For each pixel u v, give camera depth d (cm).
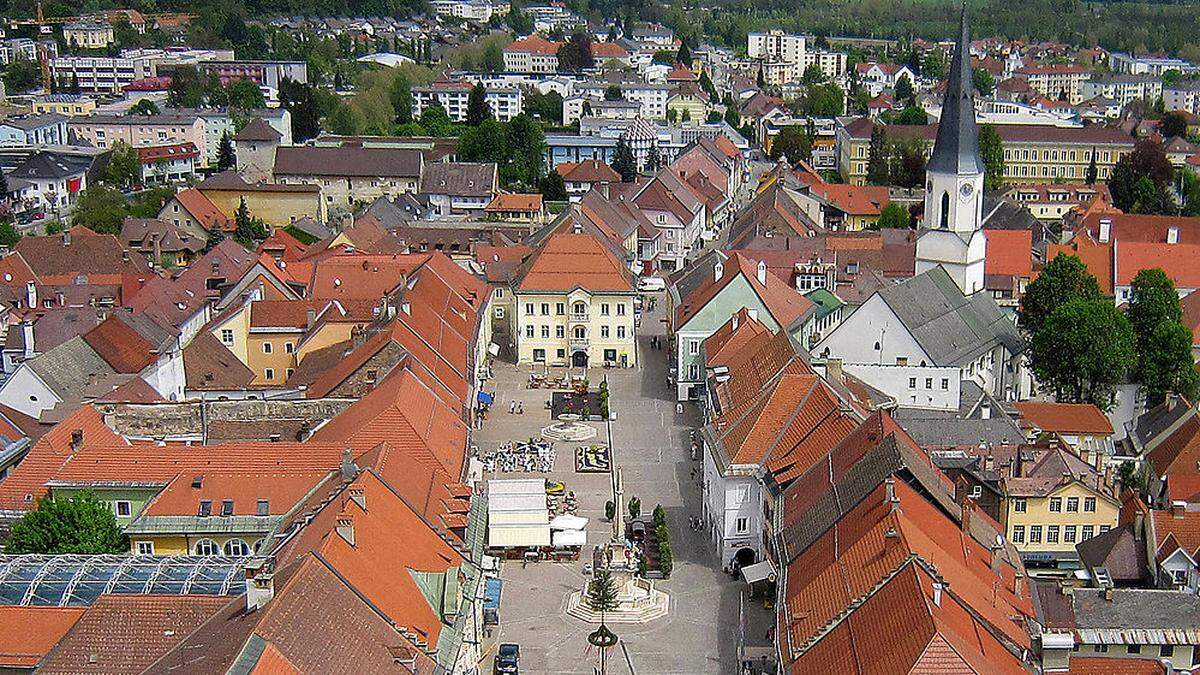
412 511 9494
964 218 17650
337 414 12212
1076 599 9500
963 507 10075
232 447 11038
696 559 12100
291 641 6888
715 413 13875
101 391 13712
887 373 15225
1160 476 13262
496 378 17812
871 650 7681
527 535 11875
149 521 10462
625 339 18338
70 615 8712
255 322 16650
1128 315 16975
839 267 19988
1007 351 16912
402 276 17162
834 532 9600
